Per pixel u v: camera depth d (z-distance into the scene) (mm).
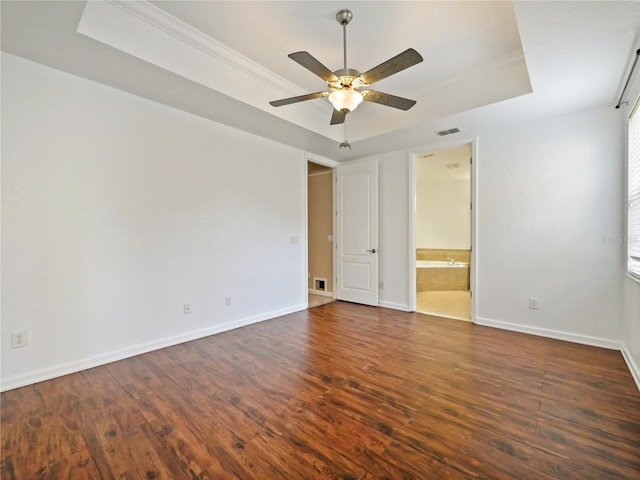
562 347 2930
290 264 4270
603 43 1964
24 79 2176
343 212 5031
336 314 4188
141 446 1559
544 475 1362
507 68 2781
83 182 2447
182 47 2383
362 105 3623
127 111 2678
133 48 2115
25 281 2195
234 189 3539
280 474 1380
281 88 3174
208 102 2854
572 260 3096
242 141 3615
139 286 2771
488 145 3594
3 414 1829
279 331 3439
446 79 3074
